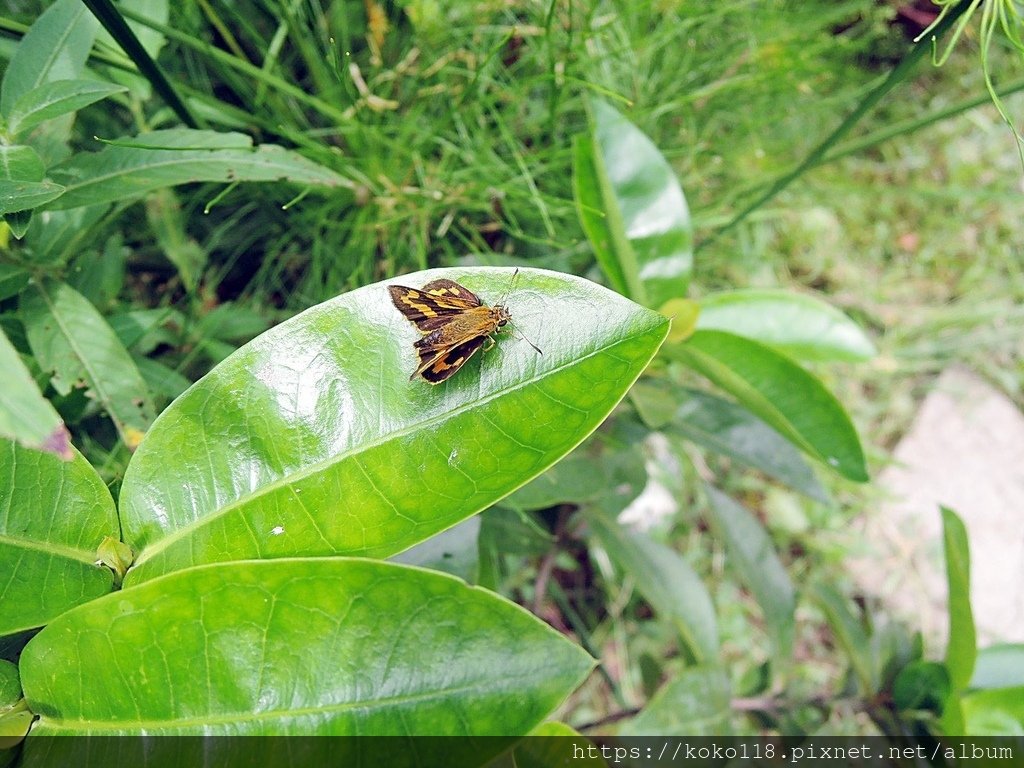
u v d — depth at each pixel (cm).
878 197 40
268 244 27
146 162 16
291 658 10
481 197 26
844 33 37
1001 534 37
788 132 36
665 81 30
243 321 23
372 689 10
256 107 25
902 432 39
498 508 22
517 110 27
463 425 11
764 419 19
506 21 28
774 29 31
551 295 12
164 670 10
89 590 11
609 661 32
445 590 10
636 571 24
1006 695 19
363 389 12
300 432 12
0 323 18
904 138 40
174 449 12
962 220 41
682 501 34
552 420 11
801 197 36
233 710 10
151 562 11
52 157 16
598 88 22
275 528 11
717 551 35
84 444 20
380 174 25
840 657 34
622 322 11
